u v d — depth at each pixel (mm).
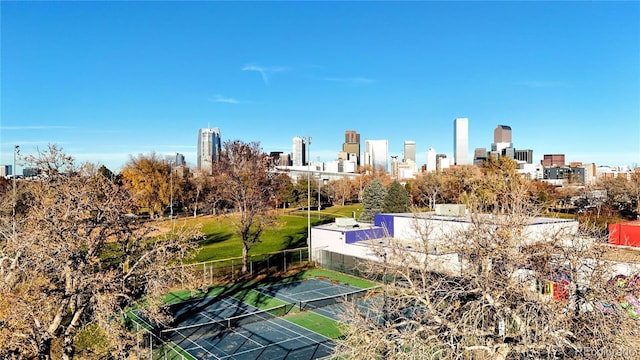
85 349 21812
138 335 20266
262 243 62312
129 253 23172
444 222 38719
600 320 14203
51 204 21281
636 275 17000
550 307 14789
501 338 15453
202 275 42938
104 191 23547
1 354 17297
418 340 15453
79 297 20109
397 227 47594
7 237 25219
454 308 16641
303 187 107188
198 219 84250
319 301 36375
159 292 22781
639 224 41281
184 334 29547
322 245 51094
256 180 48219
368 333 17109
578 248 18125
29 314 17734
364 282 44000
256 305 36656
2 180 79375
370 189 78812
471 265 17469
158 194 78562
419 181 105125
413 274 20062
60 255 19594
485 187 55094
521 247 17234
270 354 26234
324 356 25812
